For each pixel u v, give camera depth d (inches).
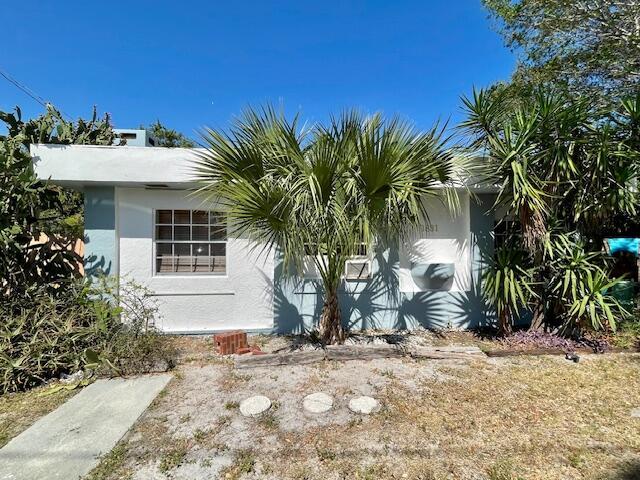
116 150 210.8
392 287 244.7
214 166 171.3
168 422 123.3
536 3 301.3
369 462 100.7
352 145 166.1
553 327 206.8
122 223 231.9
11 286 179.5
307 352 179.6
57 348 164.6
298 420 123.8
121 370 165.8
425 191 172.9
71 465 100.0
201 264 241.6
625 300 236.1
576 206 191.8
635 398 137.6
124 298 205.6
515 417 124.4
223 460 102.0
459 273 251.3
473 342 211.6
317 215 155.3
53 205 221.8
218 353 196.4
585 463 99.0
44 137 250.5
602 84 309.4
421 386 149.9
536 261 195.5
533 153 189.9
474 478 93.7
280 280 238.4
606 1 278.7
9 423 124.3
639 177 181.9
